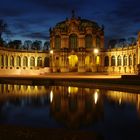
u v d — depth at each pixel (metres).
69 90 33.56
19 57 97.44
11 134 9.96
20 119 13.93
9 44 108.00
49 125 12.45
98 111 16.91
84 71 99.56
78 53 100.31
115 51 97.50
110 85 36.47
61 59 100.62
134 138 10.37
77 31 102.06
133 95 26.73
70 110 17.31
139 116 15.05
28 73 89.19
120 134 10.92
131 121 13.57
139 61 69.12
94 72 93.25
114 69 97.25
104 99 23.47
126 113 16.06
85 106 19.25
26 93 29.30
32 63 101.62
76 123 13.01
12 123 12.80
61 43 102.56
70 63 106.75
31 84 45.88
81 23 103.75
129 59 91.56
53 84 46.84
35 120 13.70
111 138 10.38
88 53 100.75
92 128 11.94
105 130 11.59
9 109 17.66
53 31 103.75
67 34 102.38
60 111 16.88
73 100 22.81
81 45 101.56
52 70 100.19
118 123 13.06
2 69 87.25
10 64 93.25
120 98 24.14
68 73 88.25
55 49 102.00
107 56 100.81
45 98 24.39
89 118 14.42
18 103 20.78
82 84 41.59
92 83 41.00
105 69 100.12
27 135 9.87
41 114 15.66
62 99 23.53
